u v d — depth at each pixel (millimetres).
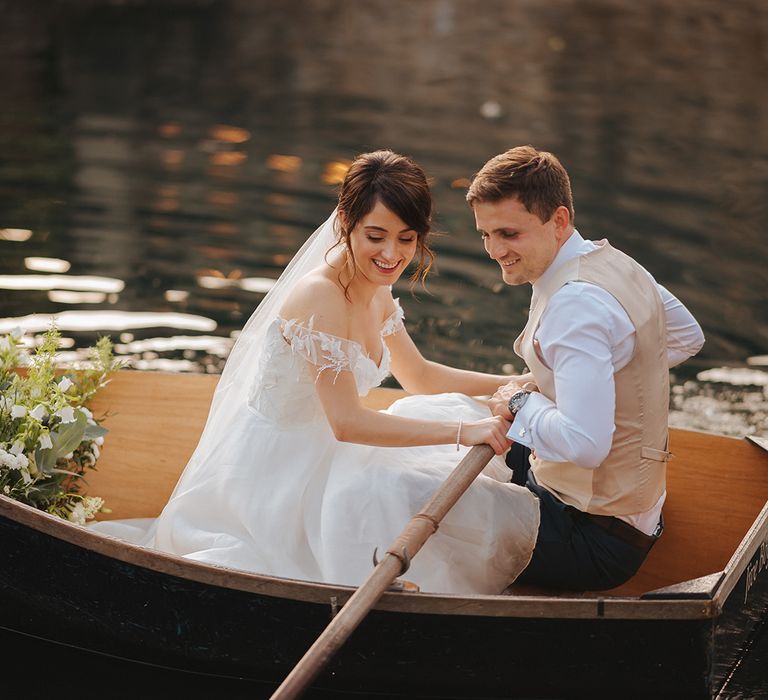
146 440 6453
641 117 16859
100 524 5949
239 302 9977
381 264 4824
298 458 5125
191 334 9297
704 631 4625
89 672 5023
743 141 15633
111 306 9742
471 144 15180
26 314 9453
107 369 6441
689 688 4766
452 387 5805
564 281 4570
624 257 4746
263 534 5055
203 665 4934
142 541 5824
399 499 4859
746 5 26266
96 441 5801
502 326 9664
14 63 18828
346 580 4824
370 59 20375
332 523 4863
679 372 9070
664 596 4574
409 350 5723
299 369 5020
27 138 14703
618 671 4738
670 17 24891
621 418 4715
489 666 4746
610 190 13336
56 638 5105
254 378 5258
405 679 4816
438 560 4914
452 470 5020
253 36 22047
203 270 10641
